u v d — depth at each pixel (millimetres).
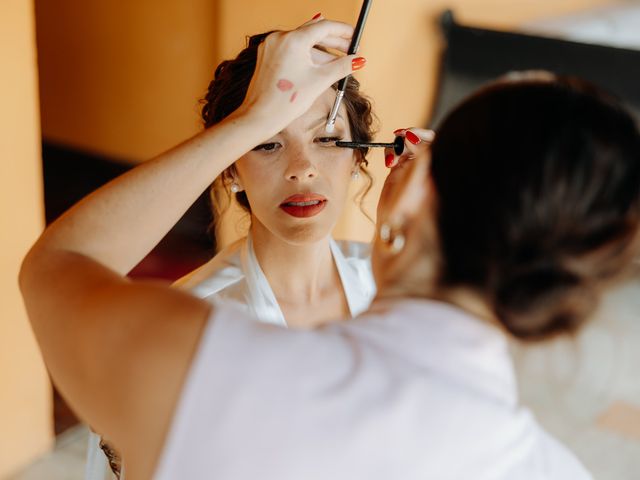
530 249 503
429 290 560
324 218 1078
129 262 688
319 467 499
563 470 554
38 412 2092
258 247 1103
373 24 2750
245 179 1069
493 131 501
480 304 551
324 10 2678
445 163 521
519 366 562
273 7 2770
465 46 3107
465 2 3094
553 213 490
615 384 2332
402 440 504
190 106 3918
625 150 491
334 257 1169
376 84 2871
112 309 552
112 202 680
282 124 705
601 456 2166
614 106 504
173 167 688
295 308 1140
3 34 1771
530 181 486
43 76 4379
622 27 3123
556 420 2250
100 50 4133
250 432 500
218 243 2865
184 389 508
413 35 2975
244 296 1096
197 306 544
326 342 540
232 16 2865
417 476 504
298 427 501
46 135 4496
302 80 699
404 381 517
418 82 3074
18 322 1980
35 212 1944
